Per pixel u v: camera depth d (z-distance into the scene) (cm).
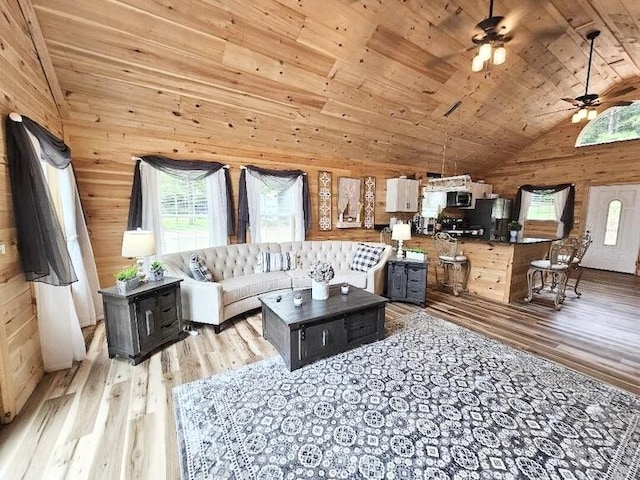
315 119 445
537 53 415
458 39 350
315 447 167
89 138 350
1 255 188
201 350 284
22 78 227
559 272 422
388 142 562
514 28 351
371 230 652
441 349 283
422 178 720
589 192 688
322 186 567
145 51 283
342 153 563
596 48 434
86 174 353
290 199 531
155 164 384
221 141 439
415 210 674
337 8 284
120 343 259
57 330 243
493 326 344
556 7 332
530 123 648
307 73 356
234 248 423
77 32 252
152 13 252
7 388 185
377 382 229
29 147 209
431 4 297
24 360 210
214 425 183
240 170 466
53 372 242
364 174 625
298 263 464
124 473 151
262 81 351
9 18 204
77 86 302
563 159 716
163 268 314
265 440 172
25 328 214
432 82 422
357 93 410
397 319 363
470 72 421
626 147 633
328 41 319
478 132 611
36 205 212
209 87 342
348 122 473
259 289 376
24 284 216
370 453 162
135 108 345
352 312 278
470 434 176
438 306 416
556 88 525
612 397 212
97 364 256
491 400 207
